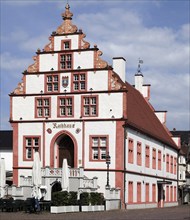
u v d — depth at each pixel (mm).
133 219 35406
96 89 54812
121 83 56406
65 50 56281
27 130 56625
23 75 57406
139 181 59312
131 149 56188
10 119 57188
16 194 50938
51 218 35719
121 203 52719
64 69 56188
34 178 45562
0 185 49438
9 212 42625
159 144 70375
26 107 57000
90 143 54281
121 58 64250
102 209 48219
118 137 53500
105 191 49812
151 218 36812
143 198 61062
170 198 78125
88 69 55219
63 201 42938
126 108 54156
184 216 40094
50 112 56156
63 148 56250
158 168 69375
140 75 80062
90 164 54031
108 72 54594
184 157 96125
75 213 42250
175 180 82062
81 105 55125
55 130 55750
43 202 43844
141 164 60281
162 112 81875
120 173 53031
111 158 53469
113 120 53844
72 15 56688
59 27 56812
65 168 48219
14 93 57438
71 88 55750
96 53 55250
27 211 42531
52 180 51812
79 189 50812
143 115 67938
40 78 56938
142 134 60938
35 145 56281
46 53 57031
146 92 80750
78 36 56062
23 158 56281
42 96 56625
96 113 54500
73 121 55219
